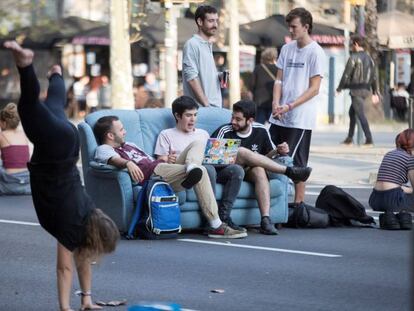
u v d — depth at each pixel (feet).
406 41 208.44
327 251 63.16
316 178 107.86
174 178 66.74
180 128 70.90
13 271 56.34
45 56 220.84
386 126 191.62
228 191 68.23
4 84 234.58
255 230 70.90
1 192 91.25
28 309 47.34
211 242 65.98
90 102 211.41
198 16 76.02
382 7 238.48
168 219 66.39
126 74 158.30
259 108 123.95
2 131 92.02
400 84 209.56
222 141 68.85
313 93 74.49
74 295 50.03
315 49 74.74
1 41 206.18
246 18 239.71
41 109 42.42
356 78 138.51
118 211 67.05
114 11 157.38
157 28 198.08
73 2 232.12
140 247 63.77
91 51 220.43
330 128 189.57
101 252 44.34
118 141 68.28
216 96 76.48
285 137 74.90
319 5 231.71
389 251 63.36
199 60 75.61
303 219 71.92
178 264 58.44
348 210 73.10
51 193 43.55
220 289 51.78
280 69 75.77
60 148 43.21
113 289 51.75
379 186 72.43
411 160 72.49
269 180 70.90
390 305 48.57
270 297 50.08
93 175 68.69
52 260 59.67
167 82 126.93
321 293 51.08
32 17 224.53
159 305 40.50
